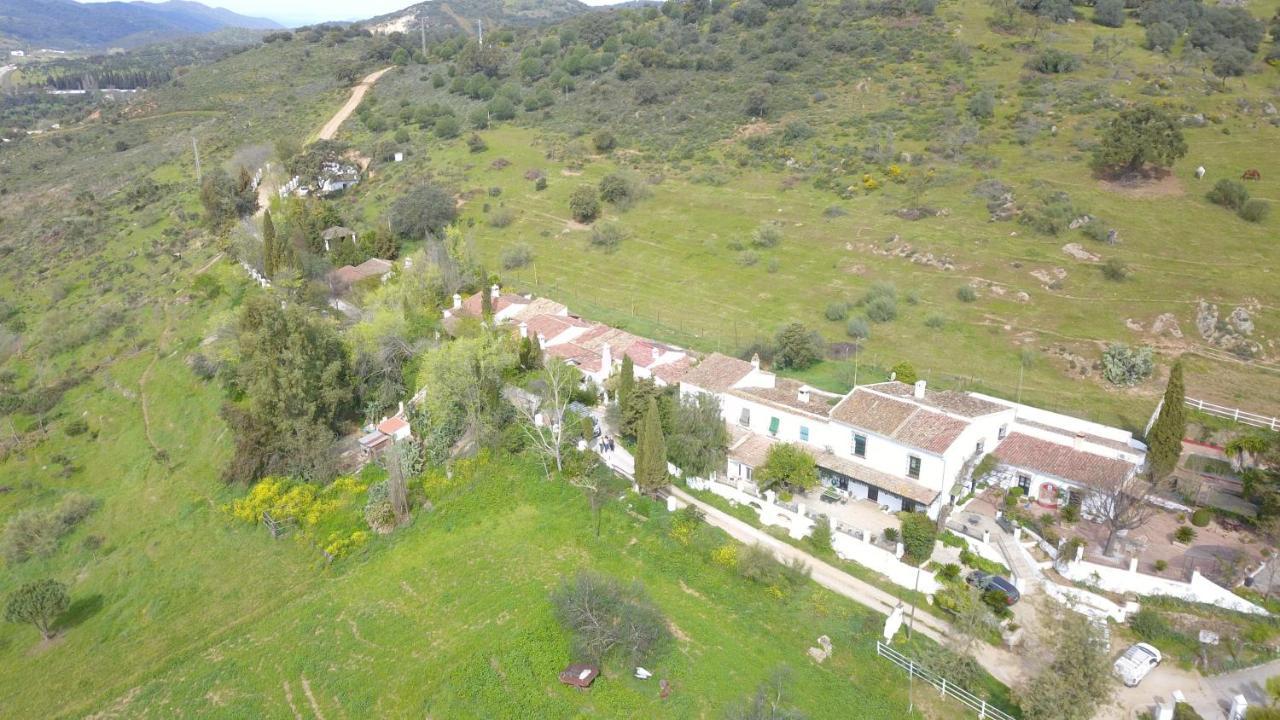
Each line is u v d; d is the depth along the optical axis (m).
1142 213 87.38
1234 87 113.75
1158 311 70.44
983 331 72.06
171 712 37.75
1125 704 32.75
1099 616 37.19
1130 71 121.44
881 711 32.59
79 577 53.00
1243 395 58.56
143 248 108.19
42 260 113.44
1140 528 43.16
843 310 77.12
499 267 97.06
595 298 87.19
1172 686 33.66
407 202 106.00
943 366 67.19
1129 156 92.06
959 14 149.00
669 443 49.75
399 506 49.19
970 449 47.56
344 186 126.62
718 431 50.44
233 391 66.94
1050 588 38.69
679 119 135.38
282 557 49.03
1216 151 97.62
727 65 149.62
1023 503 46.53
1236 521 43.41
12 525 57.22
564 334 70.00
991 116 115.44
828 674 34.62
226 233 102.19
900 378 62.66
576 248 101.00
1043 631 36.03
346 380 61.62
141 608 47.75
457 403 56.25
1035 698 30.94
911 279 82.56
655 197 111.75
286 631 41.91
